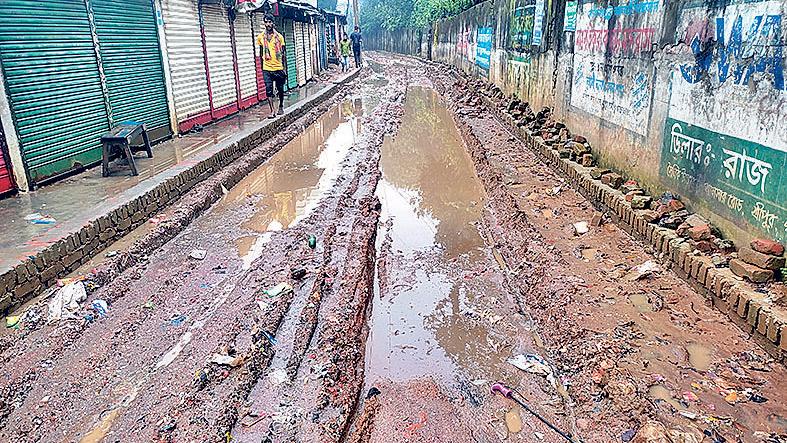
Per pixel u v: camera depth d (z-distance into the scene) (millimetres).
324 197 8758
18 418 3740
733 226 5086
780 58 4414
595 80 8844
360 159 11445
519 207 7789
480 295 5883
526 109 13805
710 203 5465
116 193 7250
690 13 5844
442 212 8586
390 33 64875
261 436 3607
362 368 4625
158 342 4621
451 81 26453
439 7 38562
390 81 29609
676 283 5207
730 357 4078
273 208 8312
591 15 9031
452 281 6238
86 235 5969
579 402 3947
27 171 7273
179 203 8008
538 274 5789
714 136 5383
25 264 5098
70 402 3898
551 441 3695
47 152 7672
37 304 5074
